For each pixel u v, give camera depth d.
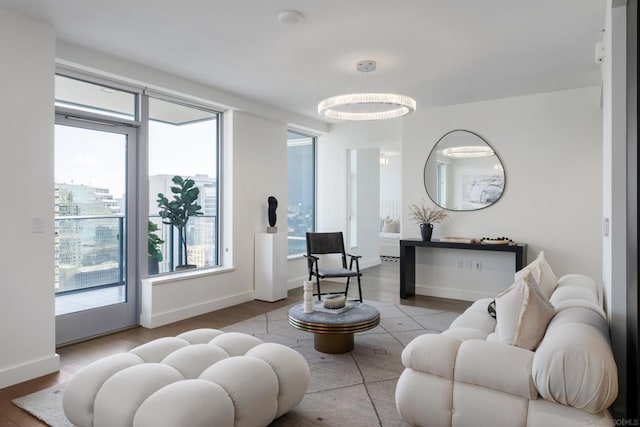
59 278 3.52
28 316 2.84
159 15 2.82
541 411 1.74
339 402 2.47
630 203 1.73
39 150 2.90
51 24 2.96
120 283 3.98
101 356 3.28
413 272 5.48
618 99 2.00
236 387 1.88
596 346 1.67
